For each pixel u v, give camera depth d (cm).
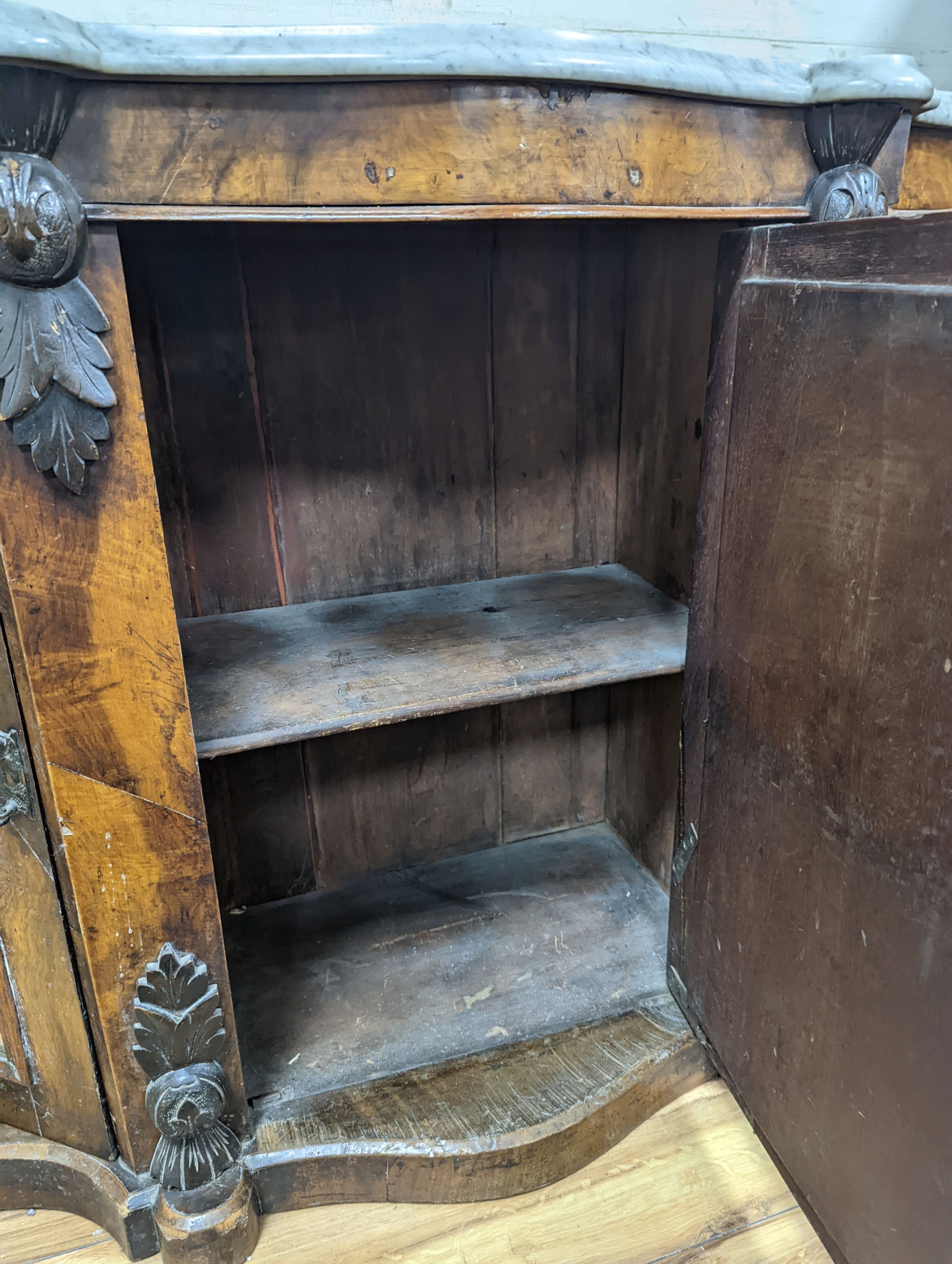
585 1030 106
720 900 93
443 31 63
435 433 115
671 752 124
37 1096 89
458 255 107
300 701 88
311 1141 91
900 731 62
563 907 129
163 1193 86
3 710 71
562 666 95
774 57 117
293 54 59
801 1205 85
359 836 133
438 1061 102
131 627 70
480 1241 89
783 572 75
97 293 62
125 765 74
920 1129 64
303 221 65
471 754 135
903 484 60
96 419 64
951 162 97
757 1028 88
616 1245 89
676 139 72
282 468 109
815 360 68
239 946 122
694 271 100
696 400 104
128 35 58
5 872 77
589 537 129
